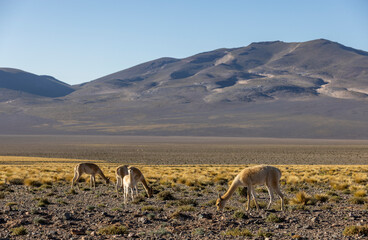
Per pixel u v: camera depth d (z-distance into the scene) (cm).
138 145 15438
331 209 1575
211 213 1477
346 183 2617
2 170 4212
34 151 11594
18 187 2520
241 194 2056
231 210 1568
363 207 1625
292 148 13625
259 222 1307
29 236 1107
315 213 1457
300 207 1552
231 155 9762
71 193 2228
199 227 1238
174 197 2028
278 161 7800
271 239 1077
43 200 1784
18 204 1731
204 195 2197
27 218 1335
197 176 3438
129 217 1403
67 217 1345
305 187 2531
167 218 1386
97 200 1955
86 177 3269
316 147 14412
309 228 1220
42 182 2745
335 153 10731
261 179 1512
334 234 1138
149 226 1269
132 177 1759
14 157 8400
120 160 7962
